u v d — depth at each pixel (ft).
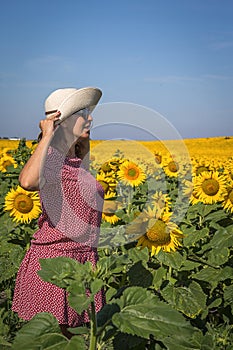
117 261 10.05
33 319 9.87
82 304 8.92
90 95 13.07
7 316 16.98
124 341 11.23
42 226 13.48
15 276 19.93
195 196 21.12
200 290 14.35
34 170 12.53
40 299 13.12
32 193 19.98
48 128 12.80
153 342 11.86
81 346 9.43
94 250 13.65
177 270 15.02
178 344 11.30
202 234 16.48
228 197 19.42
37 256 13.32
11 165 30.94
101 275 9.72
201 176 21.09
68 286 9.26
